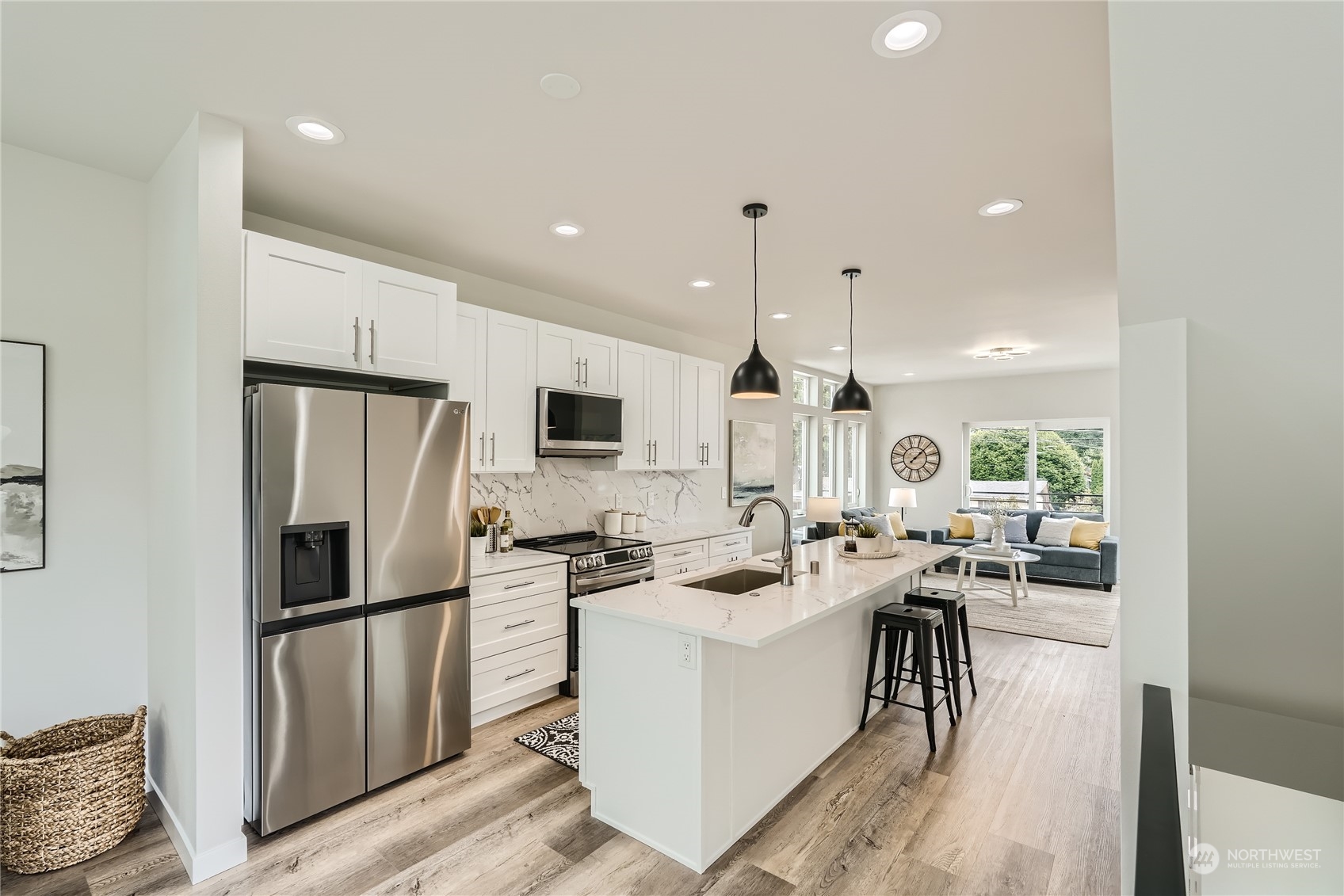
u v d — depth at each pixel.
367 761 2.54
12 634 2.28
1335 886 1.22
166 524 2.35
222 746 2.12
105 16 1.61
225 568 2.16
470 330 3.50
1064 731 3.22
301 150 2.34
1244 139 1.04
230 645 2.16
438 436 2.80
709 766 2.14
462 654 2.89
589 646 2.49
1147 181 1.15
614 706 2.38
